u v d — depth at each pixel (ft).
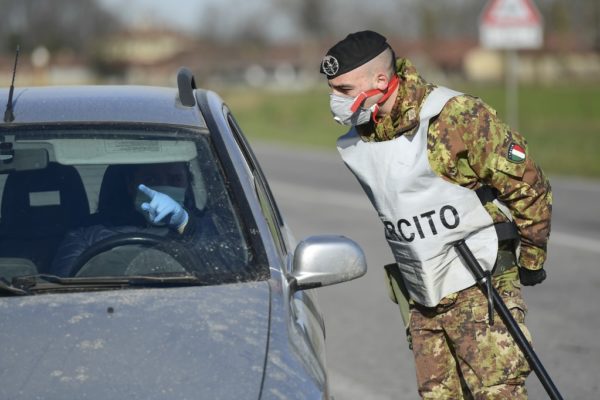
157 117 47.44
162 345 35.78
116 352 35.35
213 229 43.09
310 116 507.30
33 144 45.80
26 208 44.16
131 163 45.42
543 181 45.60
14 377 34.09
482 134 44.86
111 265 42.09
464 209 45.50
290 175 208.74
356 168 46.73
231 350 35.78
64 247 42.78
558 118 416.67
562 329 82.79
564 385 68.80
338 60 44.98
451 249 46.06
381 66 45.06
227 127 48.24
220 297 39.11
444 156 45.03
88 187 44.86
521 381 46.57
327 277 42.32
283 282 40.91
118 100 48.96
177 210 43.50
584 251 114.73
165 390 33.73
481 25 203.00
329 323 86.99
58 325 36.76
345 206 157.48
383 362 75.05
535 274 47.11
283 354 35.99
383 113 45.80
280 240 47.24
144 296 38.91
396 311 91.20
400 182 45.42
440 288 46.32
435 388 48.06
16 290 39.19
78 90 50.78
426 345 47.85
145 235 42.93
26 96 49.37
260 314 38.06
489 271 45.93
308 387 34.96
